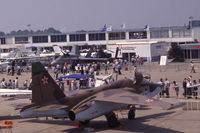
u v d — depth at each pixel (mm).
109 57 71562
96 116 21172
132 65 65938
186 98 31859
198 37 102125
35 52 94812
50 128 22250
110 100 20234
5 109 29453
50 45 110688
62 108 20000
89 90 22094
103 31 105625
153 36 104250
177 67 61375
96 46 104125
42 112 20531
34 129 22078
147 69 60281
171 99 31391
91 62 65250
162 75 51656
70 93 22547
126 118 24266
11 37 113812
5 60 68500
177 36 103688
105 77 34781
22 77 55594
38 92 20812
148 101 19078
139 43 74625
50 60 72375
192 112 25594
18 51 90438
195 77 47844
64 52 75000
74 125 22922
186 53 76938
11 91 25734
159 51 77375
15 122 24203
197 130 20391
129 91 22734
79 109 20516
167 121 23000
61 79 35156
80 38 108375
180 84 39969
